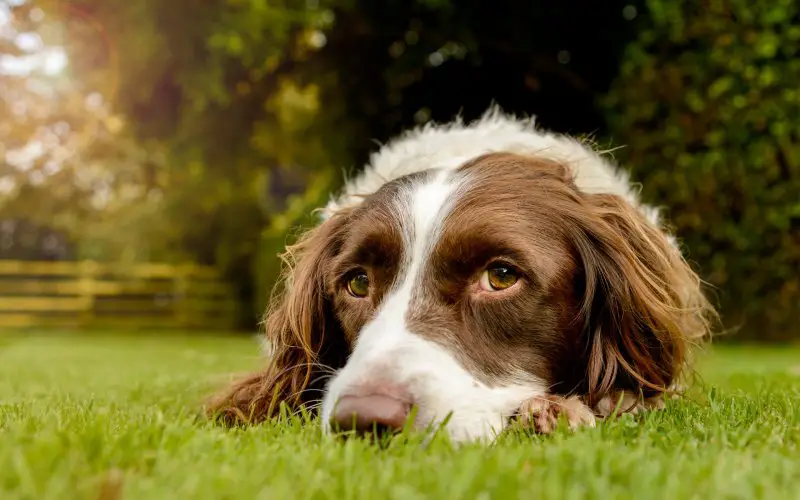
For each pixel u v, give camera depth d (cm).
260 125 274
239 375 85
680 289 77
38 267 380
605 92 237
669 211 183
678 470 47
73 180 461
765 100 181
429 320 64
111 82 232
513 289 66
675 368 73
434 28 233
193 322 373
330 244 76
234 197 361
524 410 63
